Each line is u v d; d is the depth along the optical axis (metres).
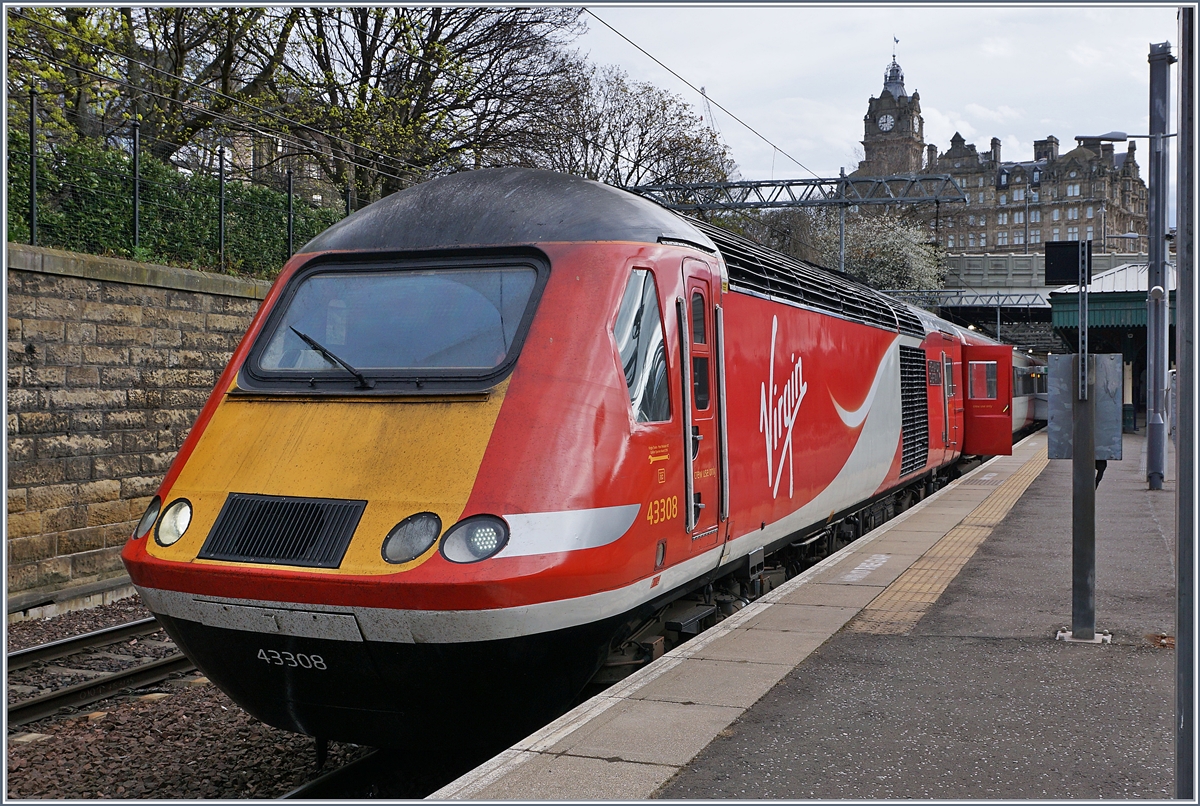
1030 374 34.25
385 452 5.39
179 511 5.59
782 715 5.41
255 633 5.29
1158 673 6.19
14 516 10.09
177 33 20.19
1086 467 6.98
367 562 5.03
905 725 5.27
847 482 11.01
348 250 6.53
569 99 26.75
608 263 6.04
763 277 8.40
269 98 21.53
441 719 5.39
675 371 6.38
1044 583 8.93
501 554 4.99
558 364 5.61
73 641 8.77
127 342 11.43
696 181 35.06
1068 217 139.62
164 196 14.27
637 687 5.88
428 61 22.98
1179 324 3.63
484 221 6.32
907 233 54.22
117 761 6.37
